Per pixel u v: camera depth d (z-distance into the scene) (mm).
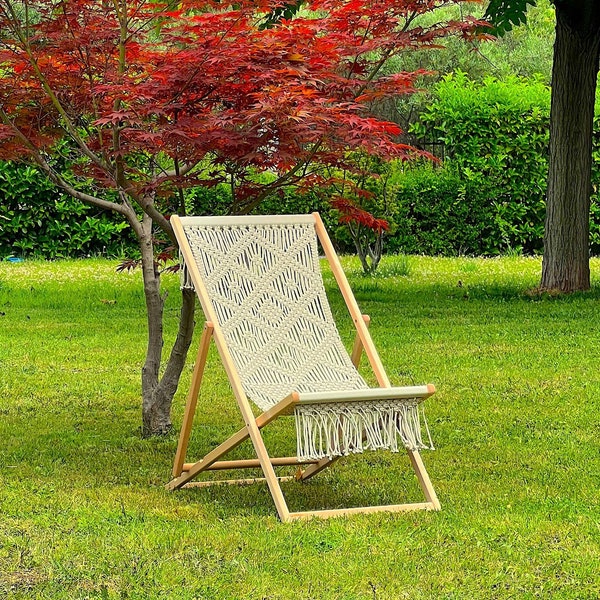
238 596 3848
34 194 19297
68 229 19719
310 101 5684
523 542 4520
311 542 4512
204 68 5832
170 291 15055
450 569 4164
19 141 6629
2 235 19562
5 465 5926
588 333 10883
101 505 5102
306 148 6762
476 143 20156
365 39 6605
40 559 4211
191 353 10016
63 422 7145
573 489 5461
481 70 25406
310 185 6758
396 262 17984
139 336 10820
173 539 4508
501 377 8602
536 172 20281
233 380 5098
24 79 6383
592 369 8906
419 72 6367
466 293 14398
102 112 6234
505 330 11141
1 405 7641
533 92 20188
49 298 13828
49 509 5012
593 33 13992
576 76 14133
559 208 14375
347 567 4168
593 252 21391
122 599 3787
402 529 4719
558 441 6539
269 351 5617
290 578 4039
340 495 5500
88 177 6789
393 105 23703
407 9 6613
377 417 4922
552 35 28641
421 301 13656
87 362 9383
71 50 6152
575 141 14273
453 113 20094
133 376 8797
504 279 16391
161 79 5926
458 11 23969
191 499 5324
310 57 6184
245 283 5727
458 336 10750
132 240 20188
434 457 6207
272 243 5871
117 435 6789
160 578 4012
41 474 5742
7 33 6340
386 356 9633
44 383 8445
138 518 4879
